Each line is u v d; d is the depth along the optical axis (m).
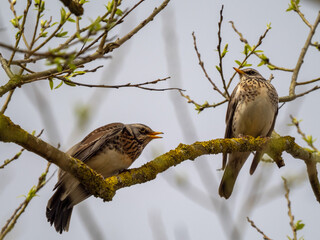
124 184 10.27
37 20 9.43
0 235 9.61
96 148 12.08
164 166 10.97
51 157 8.75
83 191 10.98
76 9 8.82
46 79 9.53
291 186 9.70
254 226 10.08
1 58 10.33
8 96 10.23
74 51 7.39
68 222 11.08
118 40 10.00
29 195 10.00
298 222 9.70
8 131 8.02
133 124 13.09
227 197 14.88
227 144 12.31
